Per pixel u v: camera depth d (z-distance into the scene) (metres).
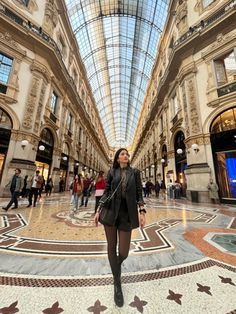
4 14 9.06
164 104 14.86
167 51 15.12
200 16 10.27
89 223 4.16
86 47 22.88
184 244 2.78
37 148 10.41
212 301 1.45
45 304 1.38
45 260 2.16
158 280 1.75
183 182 11.01
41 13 11.31
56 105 13.31
